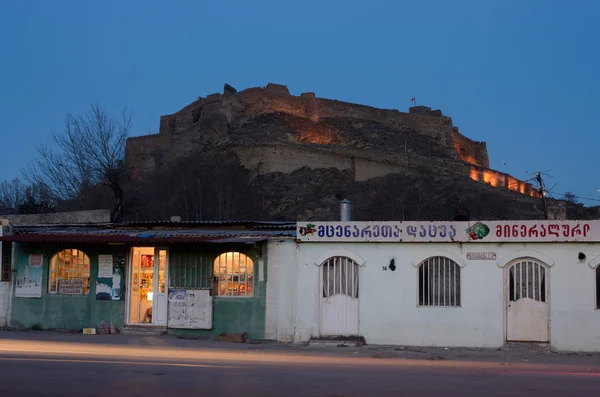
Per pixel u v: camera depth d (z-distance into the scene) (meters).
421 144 131.38
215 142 115.75
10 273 21.39
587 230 17.89
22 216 26.06
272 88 132.00
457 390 10.48
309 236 19.19
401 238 18.73
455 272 18.67
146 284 20.66
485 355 17.06
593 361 16.14
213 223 20.77
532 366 14.83
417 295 18.70
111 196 42.56
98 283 20.64
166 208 71.94
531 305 18.22
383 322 18.78
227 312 19.52
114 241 19.34
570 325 17.94
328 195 93.69
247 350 17.02
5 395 9.48
